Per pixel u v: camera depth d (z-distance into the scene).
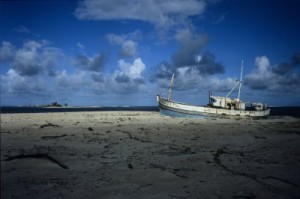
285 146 15.85
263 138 19.16
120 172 9.91
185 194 7.64
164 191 7.89
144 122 33.16
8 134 20.66
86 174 9.65
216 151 14.12
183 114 42.34
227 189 8.06
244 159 12.15
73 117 43.12
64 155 12.87
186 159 12.12
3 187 8.22
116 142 17.20
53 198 7.38
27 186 8.32
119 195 7.58
